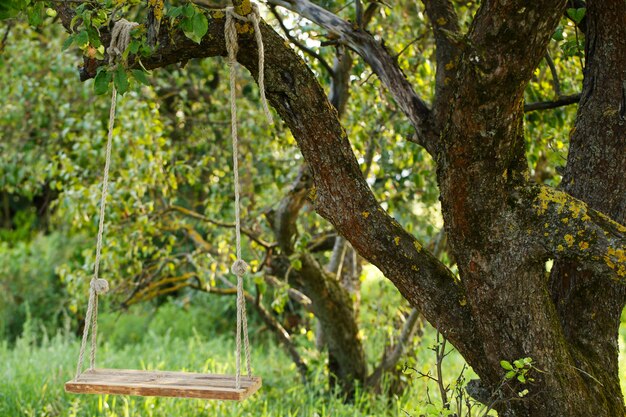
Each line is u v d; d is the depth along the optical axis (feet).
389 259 9.86
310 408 18.19
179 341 28.89
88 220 18.92
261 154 20.94
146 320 33.42
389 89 12.04
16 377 20.77
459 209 9.12
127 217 19.11
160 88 22.57
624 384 19.95
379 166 19.95
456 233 9.30
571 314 10.09
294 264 17.40
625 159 9.97
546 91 15.74
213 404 17.63
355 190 9.77
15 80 21.13
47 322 32.96
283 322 27.45
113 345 29.76
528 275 9.17
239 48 9.46
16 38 21.65
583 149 10.22
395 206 19.97
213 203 19.84
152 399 17.61
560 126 14.85
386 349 20.17
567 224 8.85
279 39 9.57
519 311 9.21
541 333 9.25
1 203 46.65
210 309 33.71
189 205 27.40
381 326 20.56
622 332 33.50
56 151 22.47
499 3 7.93
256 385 9.70
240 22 9.27
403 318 21.25
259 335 30.48
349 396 19.69
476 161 8.77
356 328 19.42
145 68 9.78
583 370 9.62
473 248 9.21
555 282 10.31
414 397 19.62
